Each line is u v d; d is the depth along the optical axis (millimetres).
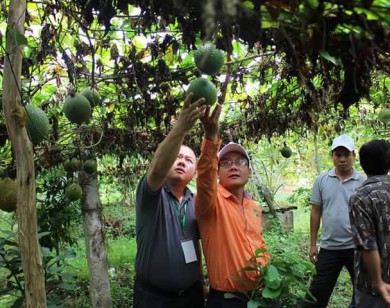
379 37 1085
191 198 2857
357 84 1349
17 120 1847
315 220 4422
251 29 1091
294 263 2582
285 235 8664
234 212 2717
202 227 2691
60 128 4406
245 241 2668
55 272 3434
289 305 2639
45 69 3576
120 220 10648
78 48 3018
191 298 2717
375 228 2611
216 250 2623
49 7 2777
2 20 3023
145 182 2449
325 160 10703
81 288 6117
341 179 4176
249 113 4871
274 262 2547
